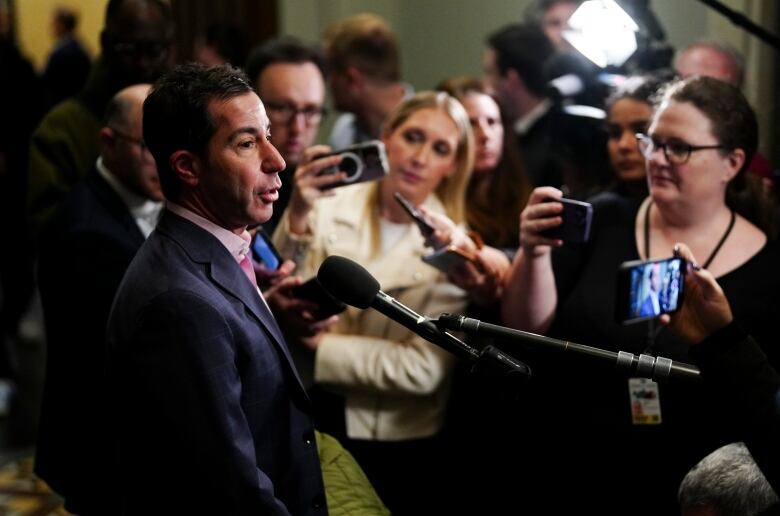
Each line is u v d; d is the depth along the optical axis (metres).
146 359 1.86
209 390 1.85
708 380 1.77
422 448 2.92
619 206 2.73
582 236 2.57
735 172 2.55
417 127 2.98
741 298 2.49
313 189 2.86
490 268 2.78
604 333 2.58
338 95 4.26
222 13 5.54
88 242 2.70
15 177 5.78
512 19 5.30
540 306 2.67
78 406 2.69
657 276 2.04
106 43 3.53
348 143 4.28
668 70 3.31
